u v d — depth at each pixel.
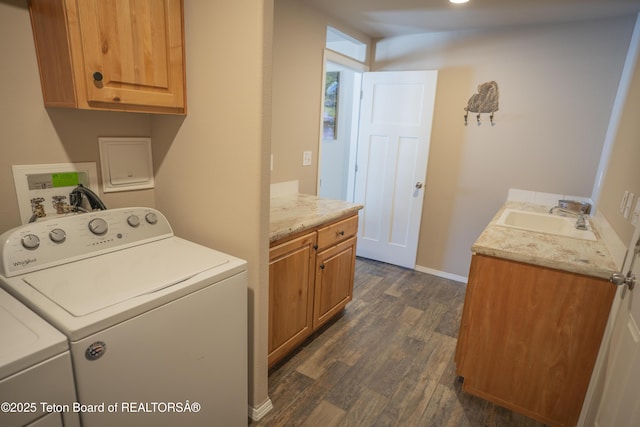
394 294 3.06
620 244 1.56
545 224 2.43
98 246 1.38
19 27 1.28
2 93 1.27
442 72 3.16
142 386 1.09
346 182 4.21
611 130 2.42
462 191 3.25
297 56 2.54
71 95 1.21
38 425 0.87
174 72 1.48
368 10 2.60
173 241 1.58
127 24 1.28
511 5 2.34
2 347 0.84
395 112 3.36
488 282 1.74
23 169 1.36
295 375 2.02
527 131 2.89
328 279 2.32
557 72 2.72
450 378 2.04
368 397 1.88
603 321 1.52
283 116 2.54
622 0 2.16
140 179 1.74
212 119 1.50
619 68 2.51
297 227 1.89
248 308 1.59
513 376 1.76
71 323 0.92
